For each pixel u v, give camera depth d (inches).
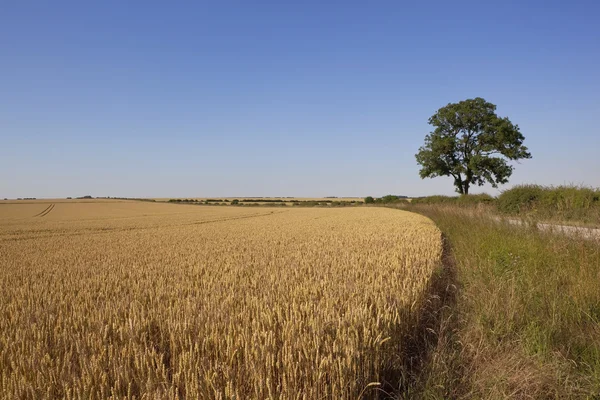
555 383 157.1
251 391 133.0
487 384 160.1
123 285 310.0
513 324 206.7
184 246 627.5
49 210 3011.8
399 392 159.3
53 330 189.2
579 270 269.0
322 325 168.1
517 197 906.7
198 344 163.9
